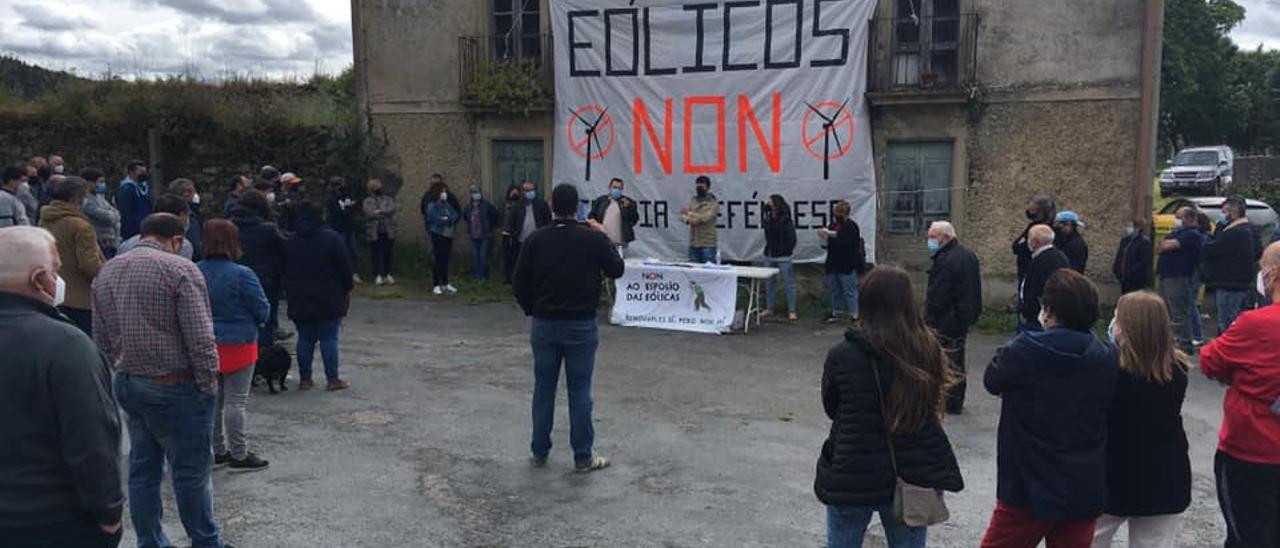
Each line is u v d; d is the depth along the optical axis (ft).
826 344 34.65
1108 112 38.50
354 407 24.81
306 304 25.61
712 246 41.68
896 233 41.91
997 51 39.52
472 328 37.06
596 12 44.24
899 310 11.36
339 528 16.69
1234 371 13.39
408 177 49.78
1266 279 13.51
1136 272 33.73
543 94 46.11
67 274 21.80
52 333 9.51
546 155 46.93
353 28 49.75
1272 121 163.53
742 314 39.91
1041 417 11.93
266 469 19.75
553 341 19.40
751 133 42.32
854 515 11.64
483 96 46.42
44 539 9.48
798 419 24.52
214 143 50.24
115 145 50.26
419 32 48.57
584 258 19.16
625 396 26.76
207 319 14.38
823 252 42.04
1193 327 33.76
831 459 11.71
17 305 9.52
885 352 11.17
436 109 48.73
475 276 47.14
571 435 19.85
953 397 25.18
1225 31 142.41
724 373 29.89
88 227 22.00
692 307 37.35
